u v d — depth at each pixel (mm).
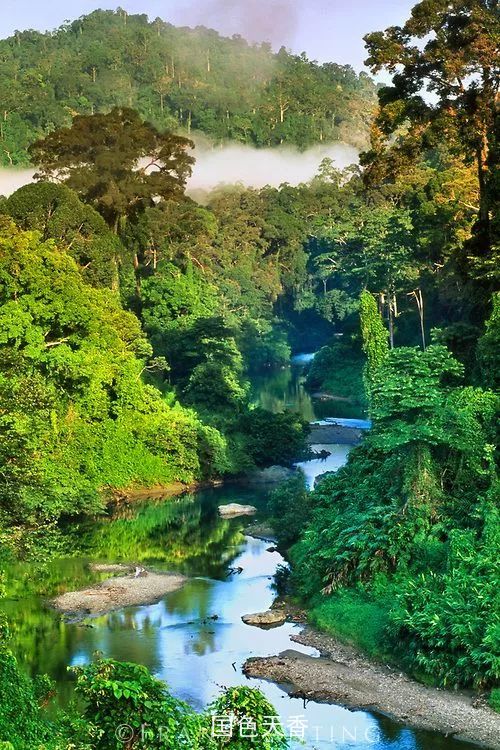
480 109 54750
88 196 80375
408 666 30672
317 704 28594
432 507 36719
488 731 26516
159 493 60719
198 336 78875
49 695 16344
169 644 33719
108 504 57812
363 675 30688
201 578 42250
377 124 59250
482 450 37500
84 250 67688
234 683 30094
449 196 83312
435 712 27750
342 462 69312
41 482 31625
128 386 61594
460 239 78625
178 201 88500
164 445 62000
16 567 42500
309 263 148750
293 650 33094
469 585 31484
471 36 54250
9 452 30828
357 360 108875
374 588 35344
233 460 65562
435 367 38906
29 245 56250
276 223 148750
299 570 40781
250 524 52531
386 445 36656
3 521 30438
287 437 69562
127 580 41750
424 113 57750
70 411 57594
